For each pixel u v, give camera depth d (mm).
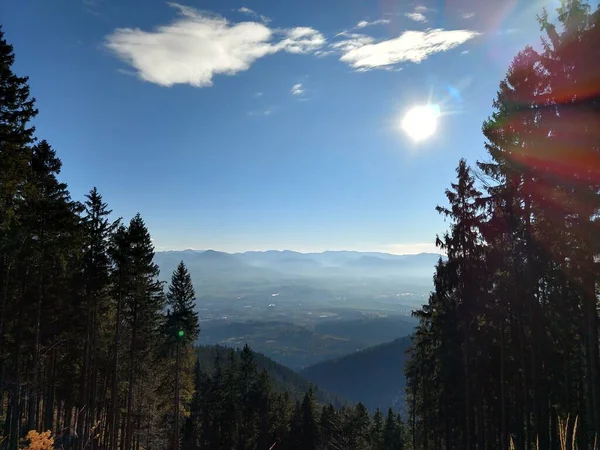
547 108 12586
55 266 20359
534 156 13273
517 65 13727
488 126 14812
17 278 19922
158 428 36062
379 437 39469
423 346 25781
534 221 14906
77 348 23750
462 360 20406
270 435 47531
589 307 12211
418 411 28250
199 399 48875
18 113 14133
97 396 28719
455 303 20109
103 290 23234
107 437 27188
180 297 30078
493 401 21562
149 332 29703
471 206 17562
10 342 20641
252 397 45250
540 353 17688
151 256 22984
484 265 17609
